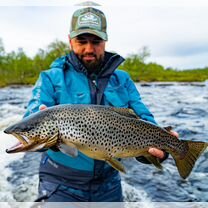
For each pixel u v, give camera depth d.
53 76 1.01
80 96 1.01
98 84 1.04
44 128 0.82
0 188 1.64
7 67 22.28
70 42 1.05
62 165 1.00
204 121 3.30
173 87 11.20
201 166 1.93
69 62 1.04
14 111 4.16
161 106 4.68
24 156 2.11
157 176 1.80
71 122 0.83
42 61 23.42
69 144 0.83
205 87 11.09
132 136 0.88
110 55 1.07
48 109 0.84
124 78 1.10
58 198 0.99
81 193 1.01
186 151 0.95
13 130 0.81
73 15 1.00
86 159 0.99
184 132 2.82
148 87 11.23
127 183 1.71
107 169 1.03
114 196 1.07
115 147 0.87
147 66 26.52
